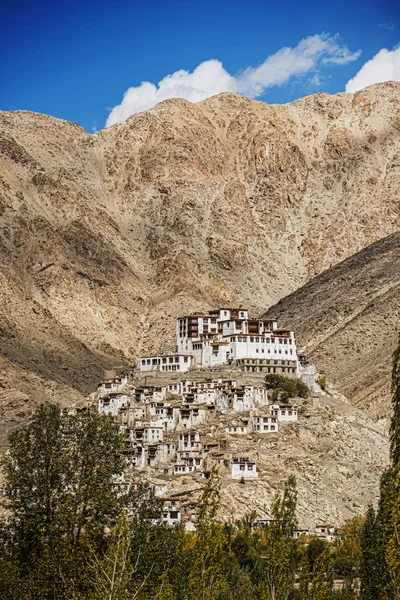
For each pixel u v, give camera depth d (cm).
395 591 11062
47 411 14888
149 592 13438
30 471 14125
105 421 14962
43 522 13625
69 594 12356
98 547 13700
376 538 13612
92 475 14350
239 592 15162
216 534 12550
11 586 12738
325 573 13838
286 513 14175
